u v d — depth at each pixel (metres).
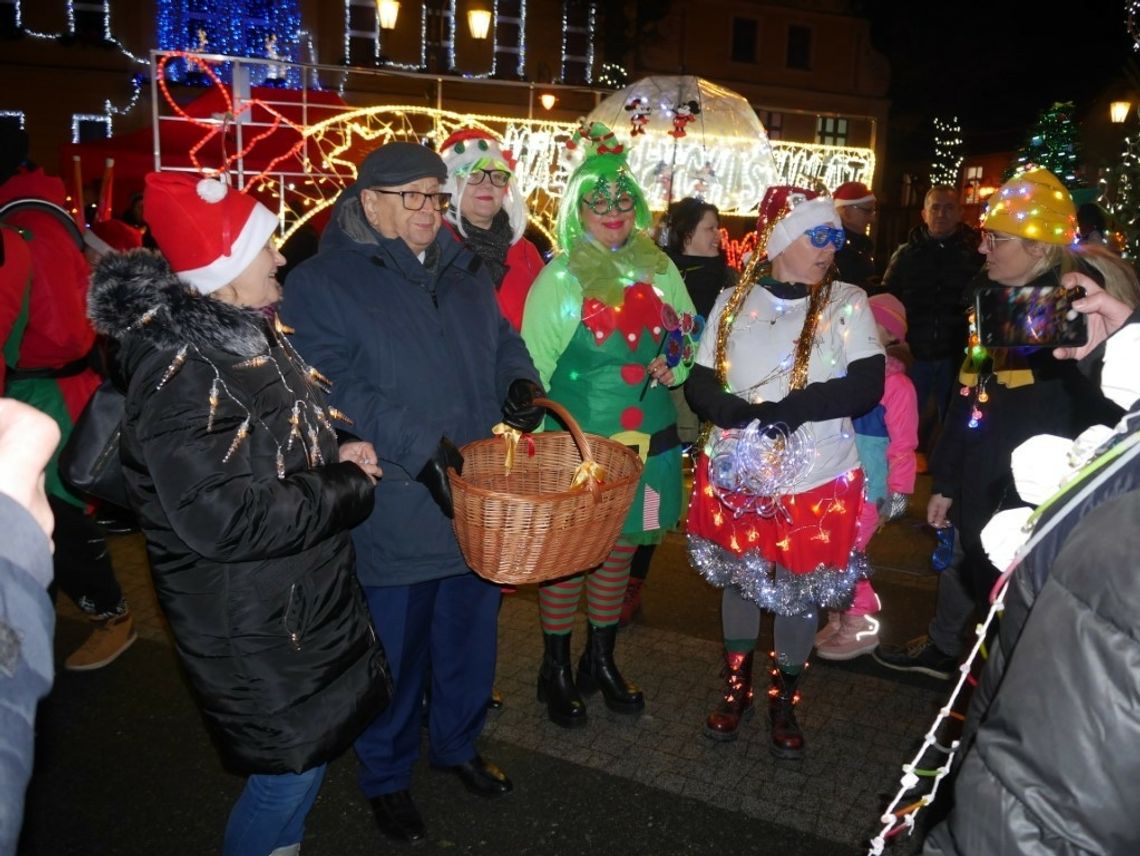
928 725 3.36
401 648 2.65
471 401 2.67
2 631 0.87
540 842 2.70
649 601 4.46
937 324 6.40
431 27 19.42
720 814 2.84
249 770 2.01
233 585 1.91
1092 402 2.60
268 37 18.30
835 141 24.44
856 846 2.70
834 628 3.94
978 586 2.97
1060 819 0.97
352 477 1.98
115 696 3.45
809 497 2.90
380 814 2.72
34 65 17.88
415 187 2.49
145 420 1.78
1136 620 0.92
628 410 3.32
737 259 7.16
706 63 22.70
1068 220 2.65
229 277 1.94
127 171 10.13
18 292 3.16
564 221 3.32
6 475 0.92
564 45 20.64
